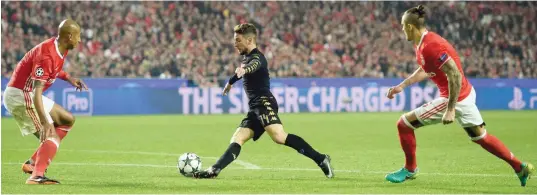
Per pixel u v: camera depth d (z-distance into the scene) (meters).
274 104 30.27
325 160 30.08
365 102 98.44
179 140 54.41
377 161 38.44
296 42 116.50
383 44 117.00
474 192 26.28
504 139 54.41
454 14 123.50
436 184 28.45
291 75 106.44
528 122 74.06
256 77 30.03
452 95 26.16
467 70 114.31
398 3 123.50
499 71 115.81
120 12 112.00
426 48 26.53
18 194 25.59
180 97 92.88
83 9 110.06
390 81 99.44
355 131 62.72
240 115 90.06
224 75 104.44
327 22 119.62
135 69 101.88
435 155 41.50
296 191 26.39
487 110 101.38
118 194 25.61
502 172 32.81
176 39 109.69
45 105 28.55
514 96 103.62
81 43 105.19
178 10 114.88
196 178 30.41
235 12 118.25
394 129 64.81
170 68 103.62
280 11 119.50
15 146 48.94
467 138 54.12
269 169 34.34
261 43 113.56
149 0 114.50
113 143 51.44
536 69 118.75
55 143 28.45
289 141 29.78
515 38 122.56
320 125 70.62
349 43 115.81
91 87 88.62
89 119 80.75
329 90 97.00
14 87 28.30
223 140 54.62
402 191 26.45
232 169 34.31
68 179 30.17
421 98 100.56
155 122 75.50
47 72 26.86
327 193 25.86
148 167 35.47
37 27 106.62
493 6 124.69
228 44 112.62
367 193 25.86
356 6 122.25
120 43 106.81
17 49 99.19
